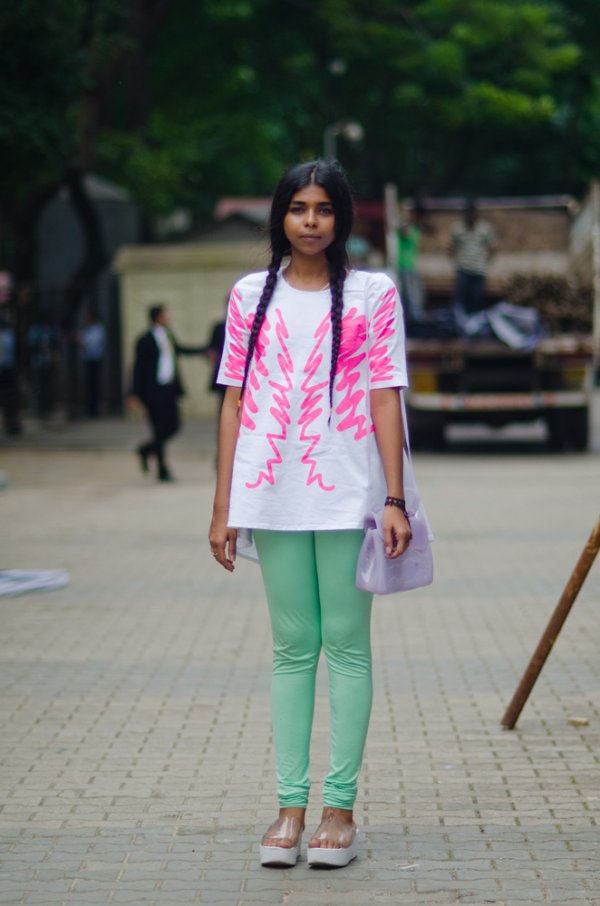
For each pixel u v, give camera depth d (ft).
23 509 51.52
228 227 128.36
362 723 17.31
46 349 96.32
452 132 127.03
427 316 73.15
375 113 129.39
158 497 54.90
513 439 81.10
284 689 17.43
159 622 31.86
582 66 130.00
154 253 97.96
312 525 16.90
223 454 17.51
